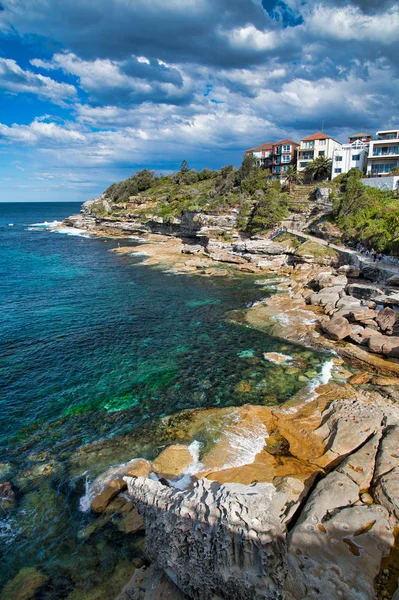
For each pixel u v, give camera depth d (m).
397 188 69.75
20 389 25.30
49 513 15.41
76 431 20.92
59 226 143.38
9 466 18.20
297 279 53.47
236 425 20.33
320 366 27.55
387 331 31.88
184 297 46.84
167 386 25.45
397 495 14.00
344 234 61.62
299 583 10.83
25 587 12.43
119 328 36.31
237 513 9.37
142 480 12.19
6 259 74.75
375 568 11.40
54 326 36.97
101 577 12.63
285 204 76.69
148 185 138.25
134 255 77.81
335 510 13.58
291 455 17.98
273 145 117.94
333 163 90.69
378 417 19.55
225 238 78.19
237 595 9.48
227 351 30.61
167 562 10.81
